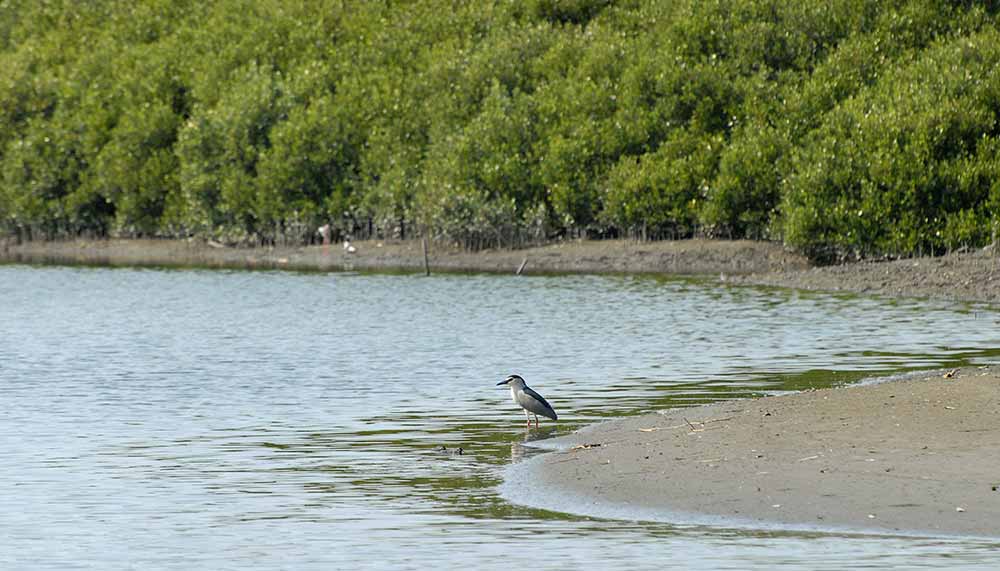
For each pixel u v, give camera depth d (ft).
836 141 170.60
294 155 227.61
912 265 152.66
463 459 63.77
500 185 204.44
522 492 56.39
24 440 70.38
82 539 51.08
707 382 85.40
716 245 183.01
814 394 73.41
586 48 215.10
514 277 172.45
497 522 51.90
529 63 220.02
